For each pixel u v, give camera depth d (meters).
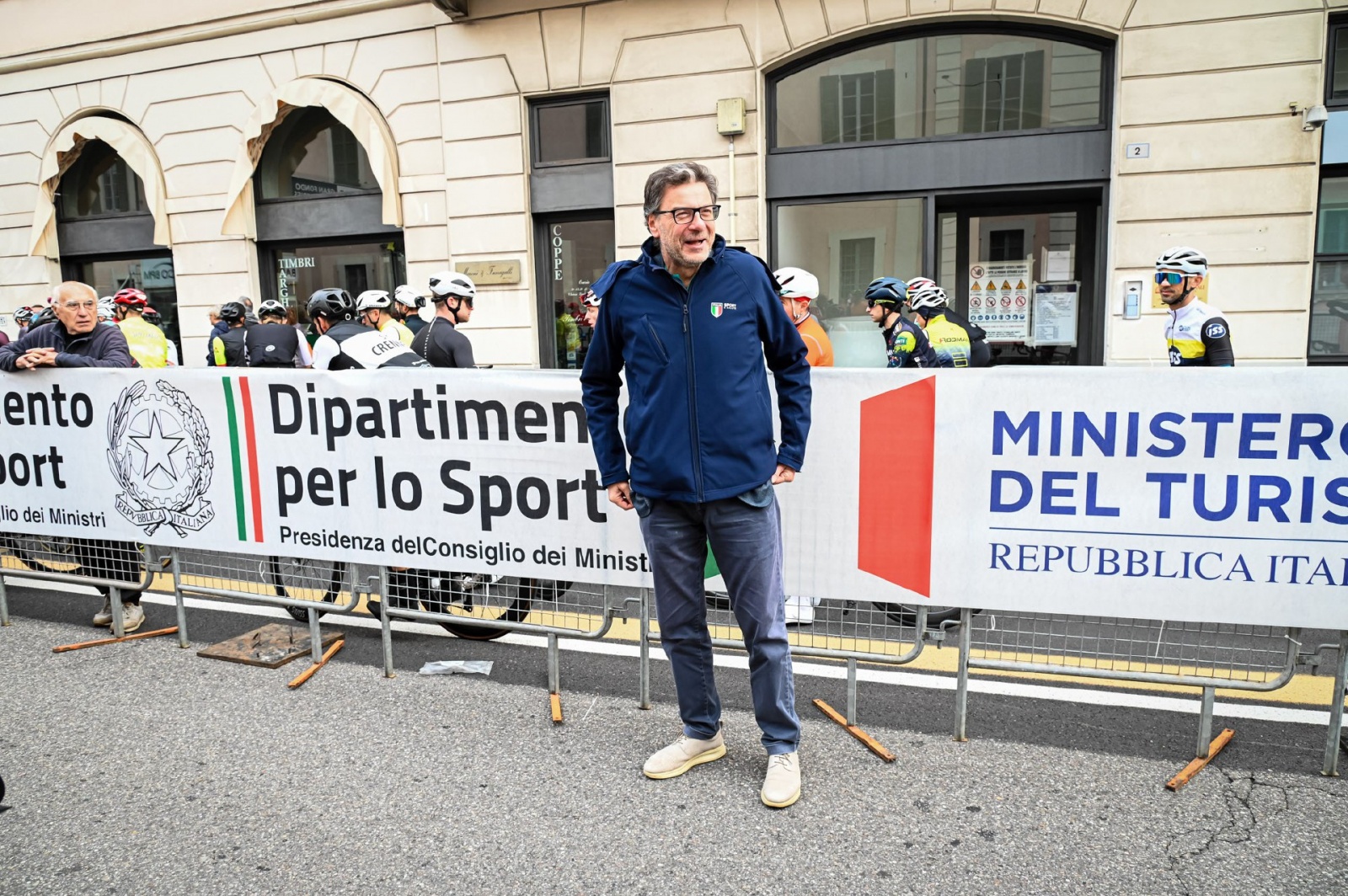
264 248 10.33
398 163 9.23
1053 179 7.60
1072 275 7.98
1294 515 2.79
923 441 3.04
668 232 2.40
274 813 2.67
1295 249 6.94
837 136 8.19
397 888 2.32
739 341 2.53
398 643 4.19
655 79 8.26
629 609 4.61
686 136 8.26
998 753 3.01
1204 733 2.91
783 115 8.27
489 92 8.72
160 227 10.32
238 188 9.85
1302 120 6.79
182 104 10.01
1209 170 7.05
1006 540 3.02
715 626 3.70
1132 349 7.39
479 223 8.94
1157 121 7.12
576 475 3.38
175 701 3.48
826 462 3.15
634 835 2.53
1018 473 2.98
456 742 3.13
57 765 2.97
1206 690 2.90
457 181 8.95
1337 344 7.21
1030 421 2.94
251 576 4.07
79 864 2.44
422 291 9.31
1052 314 8.06
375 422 3.62
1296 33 6.73
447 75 8.84
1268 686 2.85
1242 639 3.73
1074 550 2.97
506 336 9.02
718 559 2.71
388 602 3.75
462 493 3.55
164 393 3.96
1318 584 2.79
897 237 8.12
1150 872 2.32
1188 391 2.80
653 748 3.07
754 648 2.72
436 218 9.15
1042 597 3.03
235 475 3.90
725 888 2.29
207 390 3.87
